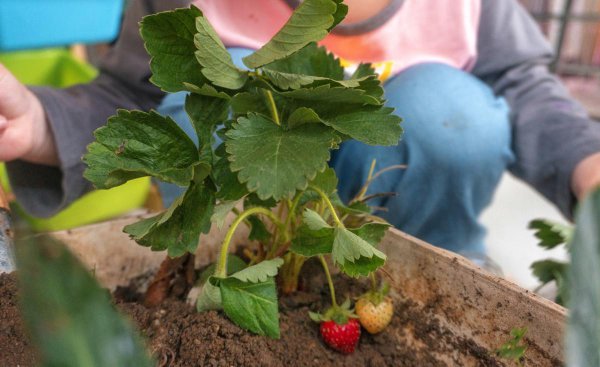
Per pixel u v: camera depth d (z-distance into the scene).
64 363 0.11
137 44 0.39
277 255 0.24
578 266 0.12
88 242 0.27
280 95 0.21
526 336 0.21
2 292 0.20
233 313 0.20
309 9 0.17
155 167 0.19
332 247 0.21
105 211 0.53
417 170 0.41
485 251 0.46
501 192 0.65
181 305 0.25
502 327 0.22
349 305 0.25
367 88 0.20
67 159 0.33
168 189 0.36
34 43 0.45
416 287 0.26
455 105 0.41
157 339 0.22
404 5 0.40
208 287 0.21
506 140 0.43
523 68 0.48
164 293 0.26
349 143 0.43
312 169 0.17
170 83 0.19
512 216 0.60
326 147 0.18
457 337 0.24
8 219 0.22
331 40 0.37
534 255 0.51
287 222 0.24
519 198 0.64
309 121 0.19
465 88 0.42
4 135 0.29
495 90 0.50
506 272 0.45
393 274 0.26
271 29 0.36
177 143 0.20
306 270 0.29
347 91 0.18
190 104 0.20
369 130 0.19
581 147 0.39
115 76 0.41
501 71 0.49
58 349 0.11
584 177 0.36
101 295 0.12
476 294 0.23
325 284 0.28
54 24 0.45
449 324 0.24
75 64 0.63
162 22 0.18
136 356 0.12
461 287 0.24
